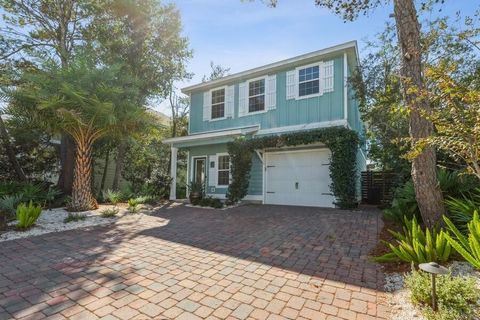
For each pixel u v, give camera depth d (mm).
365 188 10781
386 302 2818
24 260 4074
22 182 9945
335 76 9883
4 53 10859
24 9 10703
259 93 11773
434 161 4449
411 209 5273
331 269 3730
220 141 11164
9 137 10734
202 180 13344
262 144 10148
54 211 8133
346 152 8695
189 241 5184
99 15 11797
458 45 7637
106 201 10945
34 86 7461
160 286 3219
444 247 3400
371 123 9859
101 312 2631
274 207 9789
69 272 3623
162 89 13875
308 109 10336
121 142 11227
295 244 4910
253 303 2826
